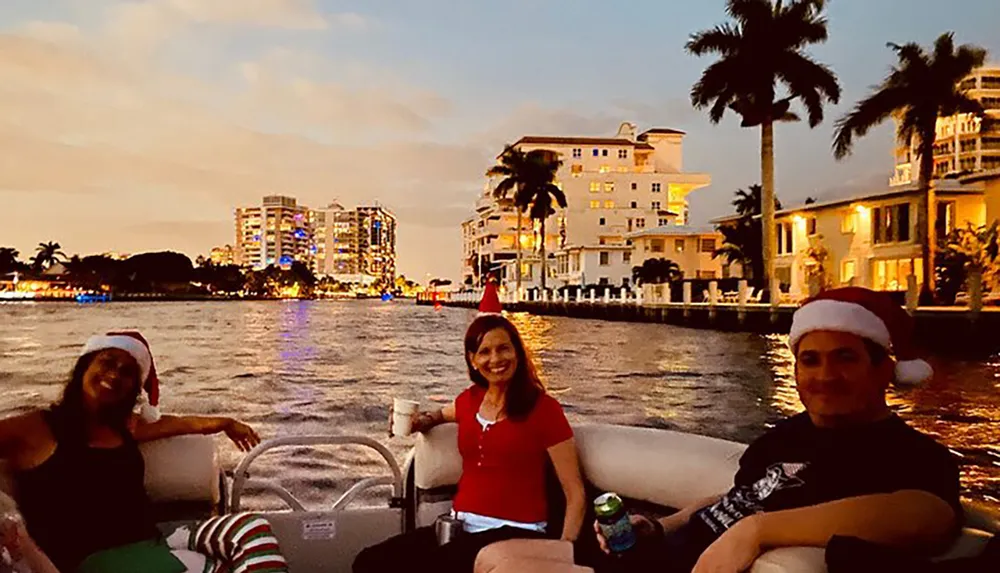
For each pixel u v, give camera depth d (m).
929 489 2.22
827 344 2.40
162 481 3.28
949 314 28.61
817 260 49.94
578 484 3.21
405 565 3.14
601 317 62.31
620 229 99.62
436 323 67.12
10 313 89.38
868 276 47.91
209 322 68.38
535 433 3.23
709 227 78.62
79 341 41.28
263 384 21.17
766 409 16.50
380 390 19.80
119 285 167.12
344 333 50.16
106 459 3.04
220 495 3.53
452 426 3.61
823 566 1.93
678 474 3.14
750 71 40.00
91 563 2.88
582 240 99.50
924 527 2.03
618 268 82.38
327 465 9.55
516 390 3.27
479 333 3.30
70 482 2.97
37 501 2.96
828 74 39.56
